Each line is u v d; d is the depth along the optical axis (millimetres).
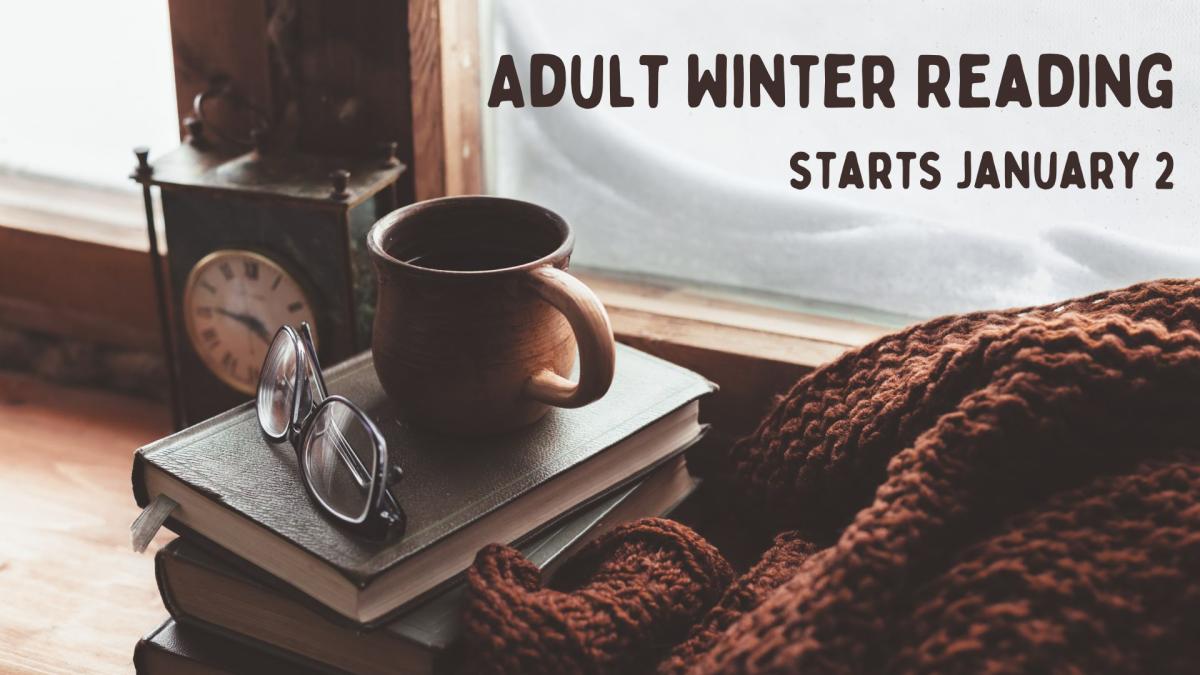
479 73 1022
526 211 778
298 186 889
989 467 618
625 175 1007
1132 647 533
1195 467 597
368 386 820
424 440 759
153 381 1109
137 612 858
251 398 989
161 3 1038
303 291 921
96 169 1144
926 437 639
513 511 719
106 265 1092
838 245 959
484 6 1001
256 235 922
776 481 788
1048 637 533
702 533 909
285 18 931
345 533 672
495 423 745
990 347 666
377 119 944
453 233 792
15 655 813
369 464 729
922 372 716
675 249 1019
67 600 867
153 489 748
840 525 762
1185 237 856
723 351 932
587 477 763
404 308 719
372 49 921
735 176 969
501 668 631
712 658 599
